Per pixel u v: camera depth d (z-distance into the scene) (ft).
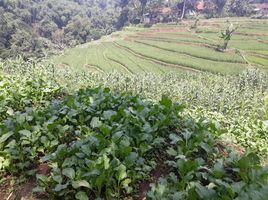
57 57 296.10
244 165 18.31
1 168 19.65
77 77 88.74
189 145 20.70
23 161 19.71
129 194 17.60
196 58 223.92
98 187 16.40
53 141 20.56
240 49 229.86
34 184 18.88
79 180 16.25
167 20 388.37
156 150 21.77
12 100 29.53
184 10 404.36
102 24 527.40
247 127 33.35
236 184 15.57
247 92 91.61
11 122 21.71
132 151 19.84
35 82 35.35
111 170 16.83
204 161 19.66
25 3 453.99
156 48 266.16
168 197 15.29
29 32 358.64
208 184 17.25
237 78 132.46
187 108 41.29
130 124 22.36
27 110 24.20
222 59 210.79
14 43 308.19
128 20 464.65
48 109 24.90
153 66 216.54
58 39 429.38
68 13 513.45
